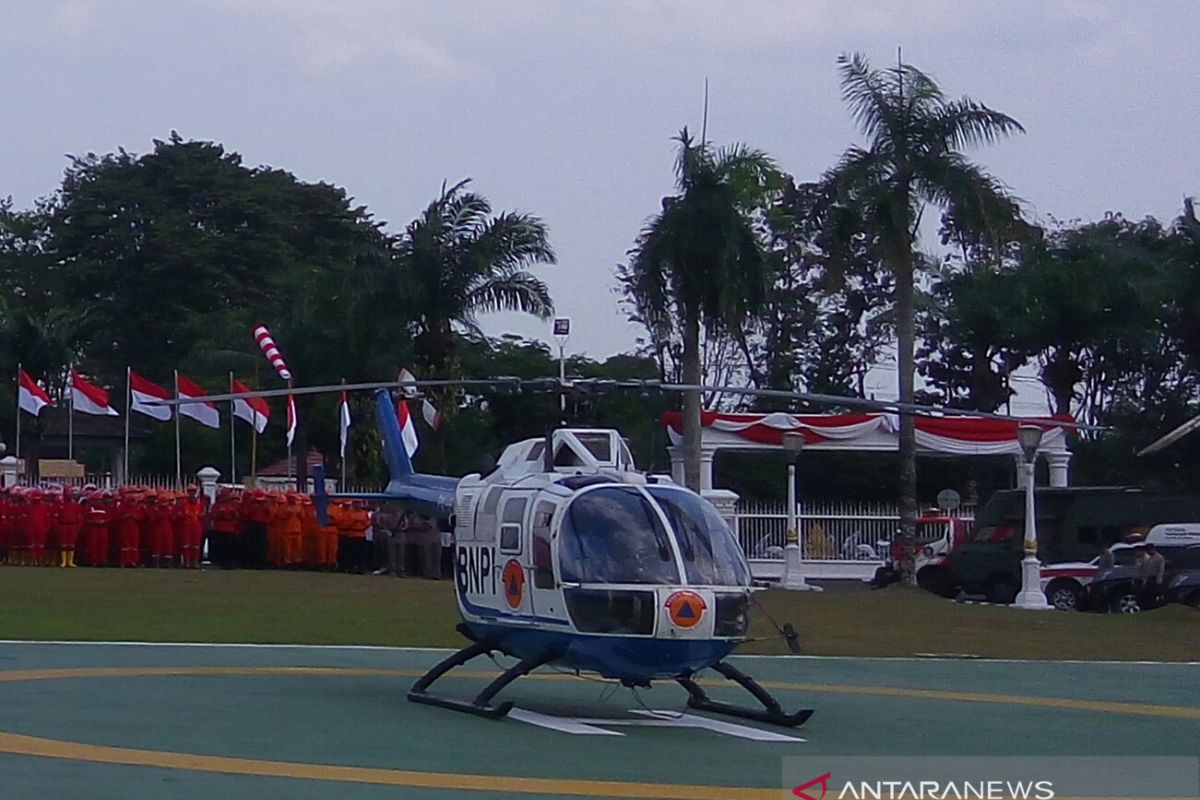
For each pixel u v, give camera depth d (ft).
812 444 153.69
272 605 99.30
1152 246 216.95
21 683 60.54
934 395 229.04
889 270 149.89
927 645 92.12
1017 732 55.93
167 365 242.17
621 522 52.47
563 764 45.57
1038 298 207.21
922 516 164.14
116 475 214.28
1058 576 132.57
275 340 186.70
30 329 208.33
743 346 224.74
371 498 67.56
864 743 52.13
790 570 143.02
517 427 187.52
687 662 51.55
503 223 163.12
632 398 213.87
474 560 57.67
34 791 38.78
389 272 160.86
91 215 260.21
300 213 268.21
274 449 220.64
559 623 52.39
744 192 141.08
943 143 137.39
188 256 248.52
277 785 40.63
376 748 47.44
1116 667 82.74
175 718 52.54
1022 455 150.20
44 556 124.98
